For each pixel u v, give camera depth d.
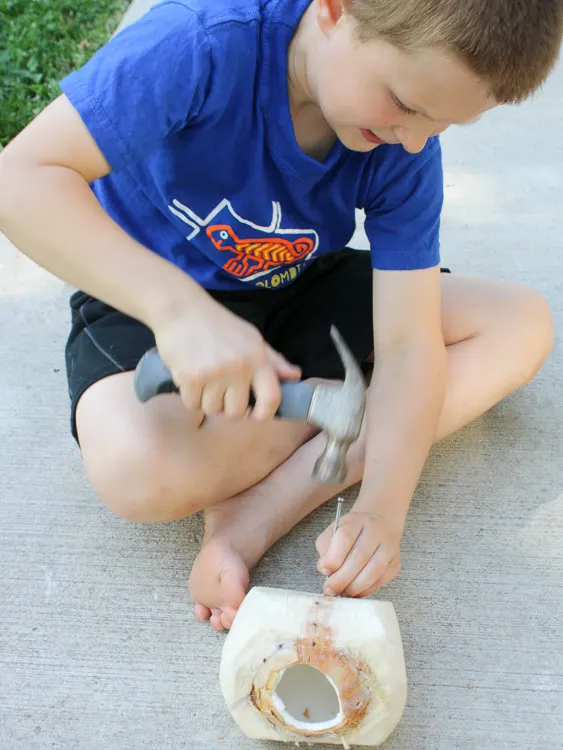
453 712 1.12
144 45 1.04
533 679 1.16
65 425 1.53
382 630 0.99
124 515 1.25
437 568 1.31
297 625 0.99
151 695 1.13
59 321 1.76
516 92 0.92
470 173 2.27
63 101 1.02
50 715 1.11
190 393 0.92
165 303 0.95
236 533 1.27
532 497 1.42
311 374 1.41
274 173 1.22
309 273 1.52
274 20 1.11
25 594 1.26
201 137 1.16
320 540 1.20
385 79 0.92
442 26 0.84
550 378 1.66
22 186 0.98
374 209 1.32
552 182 2.23
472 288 1.49
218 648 1.19
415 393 1.27
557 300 1.83
